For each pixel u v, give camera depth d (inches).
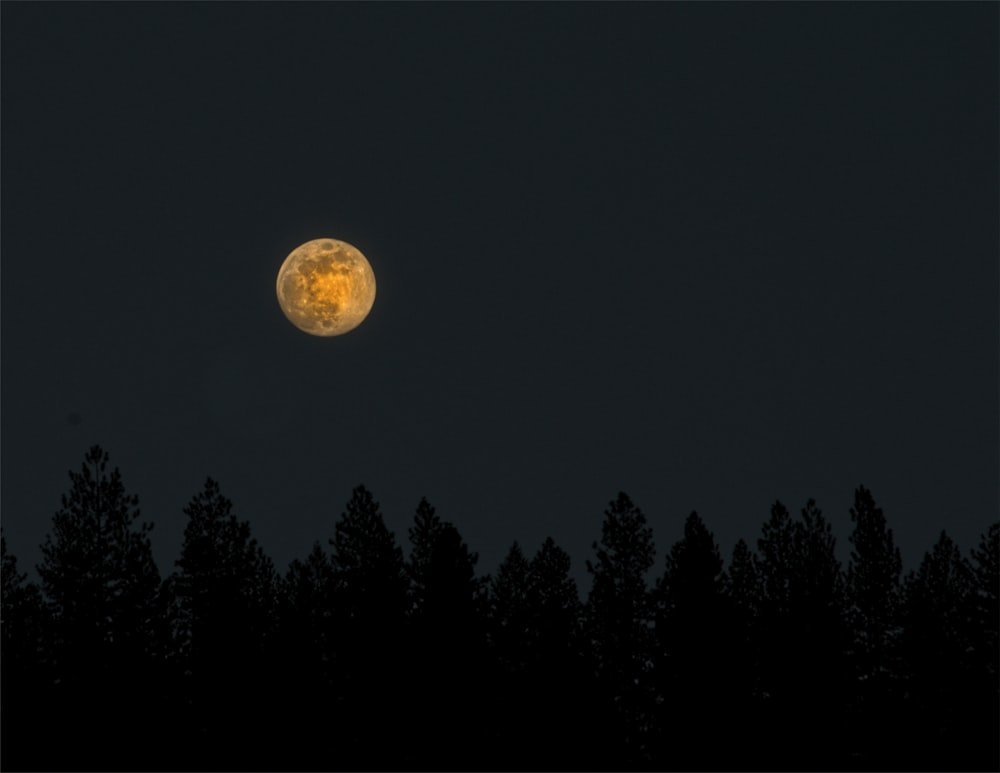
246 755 7219.5
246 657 7352.4
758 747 7554.1
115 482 7357.3
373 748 7372.1
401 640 7490.2
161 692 7229.3
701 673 7549.2
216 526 7628.0
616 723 7628.0
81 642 7165.4
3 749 6889.8
